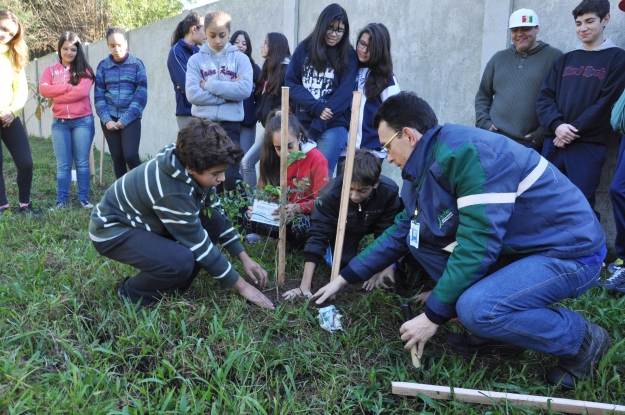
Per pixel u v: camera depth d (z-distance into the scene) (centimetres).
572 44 407
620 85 350
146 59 958
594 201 374
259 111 521
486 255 205
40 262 310
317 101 409
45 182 653
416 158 224
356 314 278
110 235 266
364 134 428
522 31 390
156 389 208
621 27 383
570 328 216
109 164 850
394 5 538
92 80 541
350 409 211
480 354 251
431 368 231
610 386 222
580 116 358
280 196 303
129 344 238
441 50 498
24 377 204
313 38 407
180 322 251
